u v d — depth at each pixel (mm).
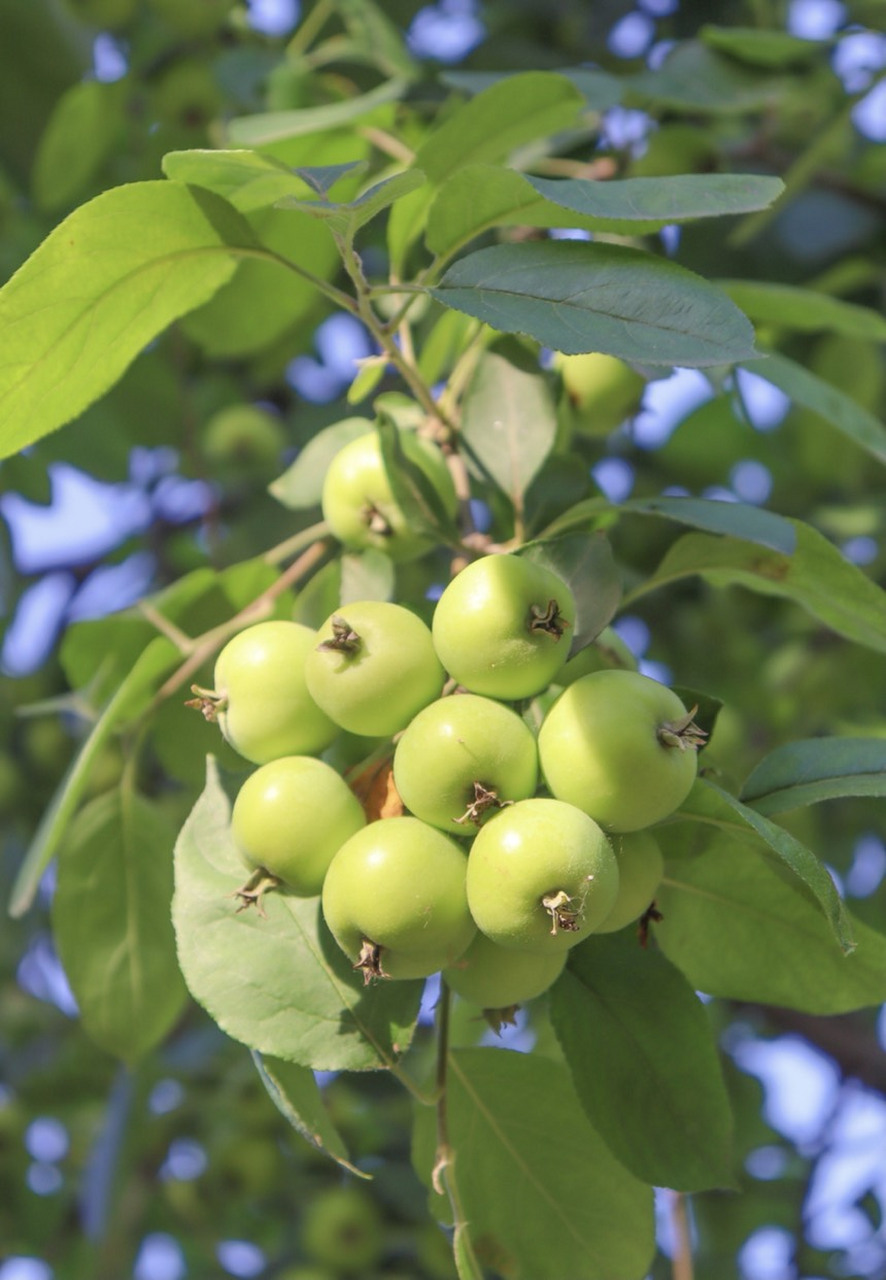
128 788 953
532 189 833
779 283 1284
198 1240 1593
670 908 845
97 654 992
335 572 930
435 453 879
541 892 762
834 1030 1429
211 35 1312
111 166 1415
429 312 998
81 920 957
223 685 811
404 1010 799
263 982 801
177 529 1610
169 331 1263
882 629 873
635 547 1442
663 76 1060
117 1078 1354
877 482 1555
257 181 829
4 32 1327
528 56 1332
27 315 821
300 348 1289
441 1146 816
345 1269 1405
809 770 809
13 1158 1619
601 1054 832
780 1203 1543
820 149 1114
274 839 786
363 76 1276
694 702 812
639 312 784
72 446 1395
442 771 772
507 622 779
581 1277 855
